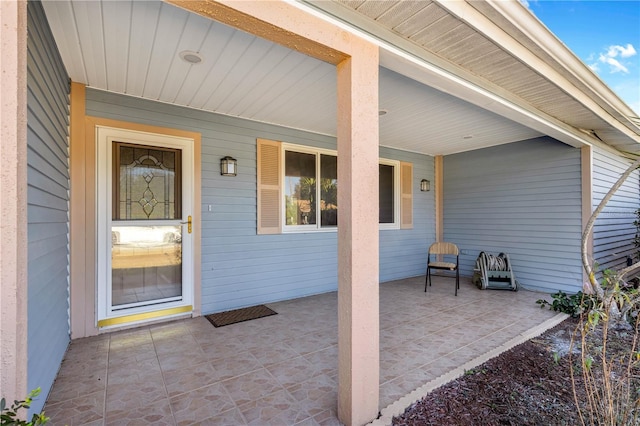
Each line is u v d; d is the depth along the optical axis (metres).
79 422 1.78
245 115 3.88
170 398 2.01
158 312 3.40
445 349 2.78
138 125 3.27
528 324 3.41
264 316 3.65
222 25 2.06
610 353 2.56
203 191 3.68
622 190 5.53
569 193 4.62
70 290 2.91
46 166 1.92
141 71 2.70
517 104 2.94
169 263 3.48
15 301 0.90
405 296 4.57
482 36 1.97
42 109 1.82
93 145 3.03
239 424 1.76
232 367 2.43
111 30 2.09
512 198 5.29
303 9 1.53
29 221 1.57
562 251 4.70
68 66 2.61
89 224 3.01
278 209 4.27
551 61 2.47
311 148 4.61
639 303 1.84
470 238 5.89
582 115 3.48
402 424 1.76
